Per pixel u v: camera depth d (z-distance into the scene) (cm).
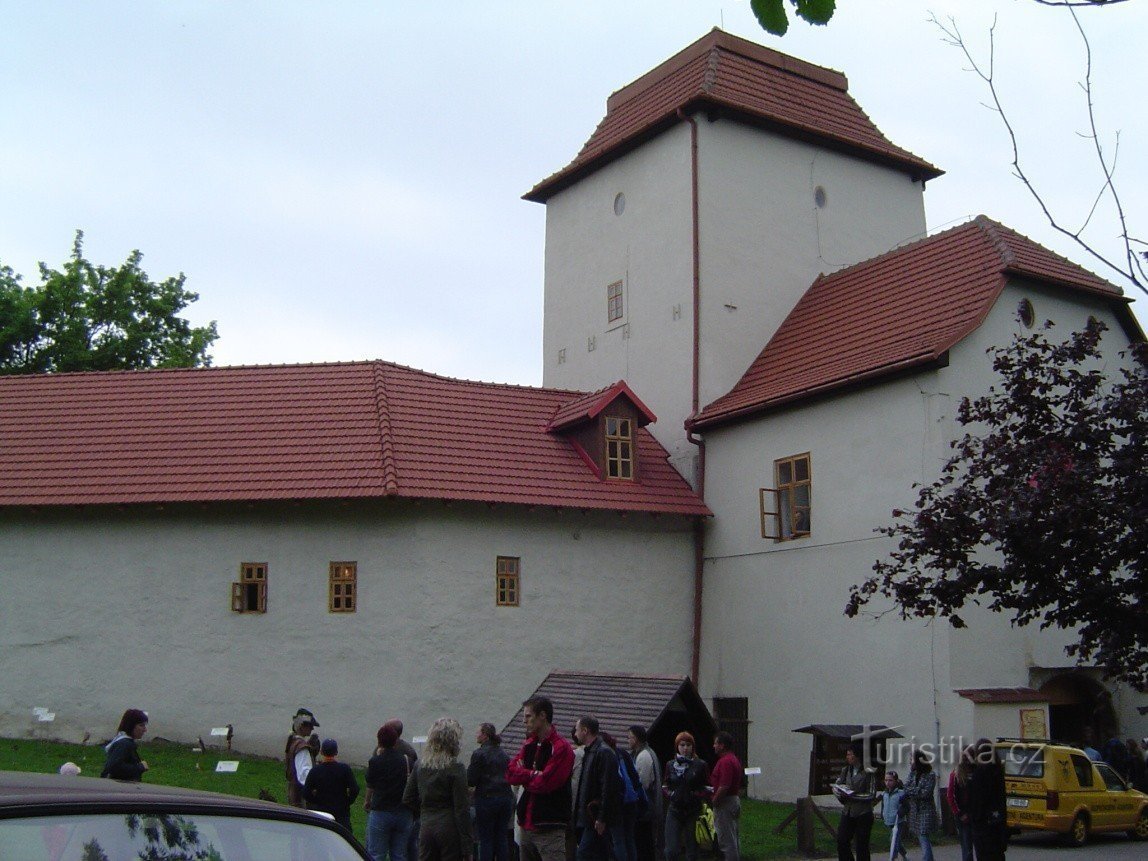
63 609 2297
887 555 2195
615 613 2480
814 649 2330
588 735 1180
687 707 1711
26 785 441
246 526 2298
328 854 494
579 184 3247
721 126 2892
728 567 2562
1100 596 1219
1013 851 1867
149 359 3834
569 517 2458
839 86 3238
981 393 2211
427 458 2331
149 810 445
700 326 2756
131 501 2255
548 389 2739
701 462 2677
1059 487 1225
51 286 3709
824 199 3044
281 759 2194
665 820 1555
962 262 2428
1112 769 2092
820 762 2027
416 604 2245
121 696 2258
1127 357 2484
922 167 3212
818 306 2803
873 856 1784
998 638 2133
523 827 1177
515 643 2336
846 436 2320
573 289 3212
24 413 2516
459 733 1165
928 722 2083
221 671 2250
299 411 2431
